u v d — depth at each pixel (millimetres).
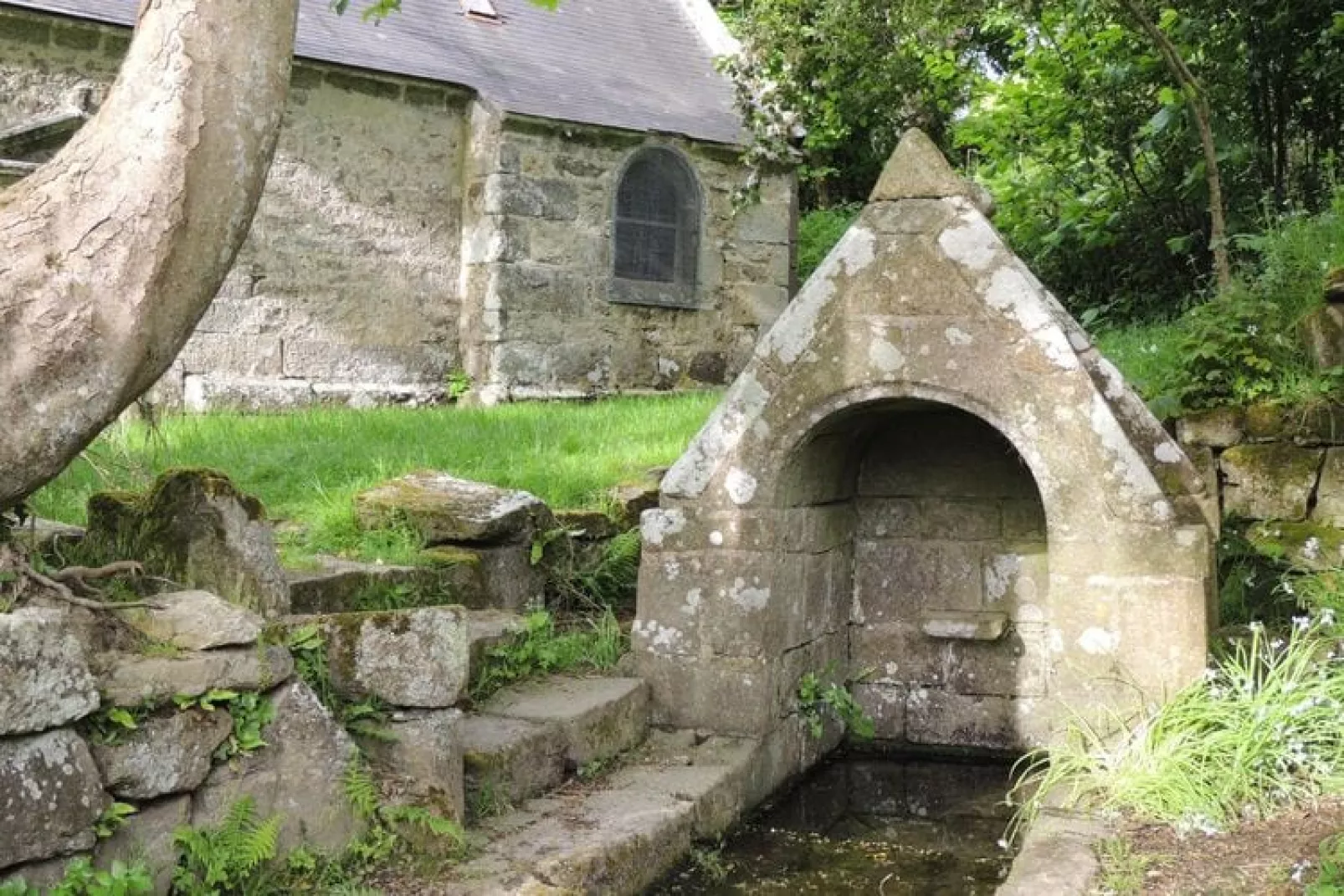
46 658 2895
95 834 3006
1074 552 4816
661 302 14352
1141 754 4426
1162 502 4730
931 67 11180
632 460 7891
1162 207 10734
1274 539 6320
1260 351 6738
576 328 13805
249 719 3416
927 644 5812
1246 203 9977
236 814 3326
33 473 3275
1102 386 5129
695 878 4379
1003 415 4906
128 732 3133
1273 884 3514
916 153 5105
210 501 4156
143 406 5566
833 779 5605
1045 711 5402
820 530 5570
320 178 12781
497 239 13227
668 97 15156
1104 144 10828
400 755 3857
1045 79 11055
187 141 3318
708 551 5262
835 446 5500
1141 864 3752
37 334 3223
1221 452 6625
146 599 3529
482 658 5105
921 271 5016
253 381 12352
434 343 13602
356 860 3611
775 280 15242
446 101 13539
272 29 3465
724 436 5262
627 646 5785
